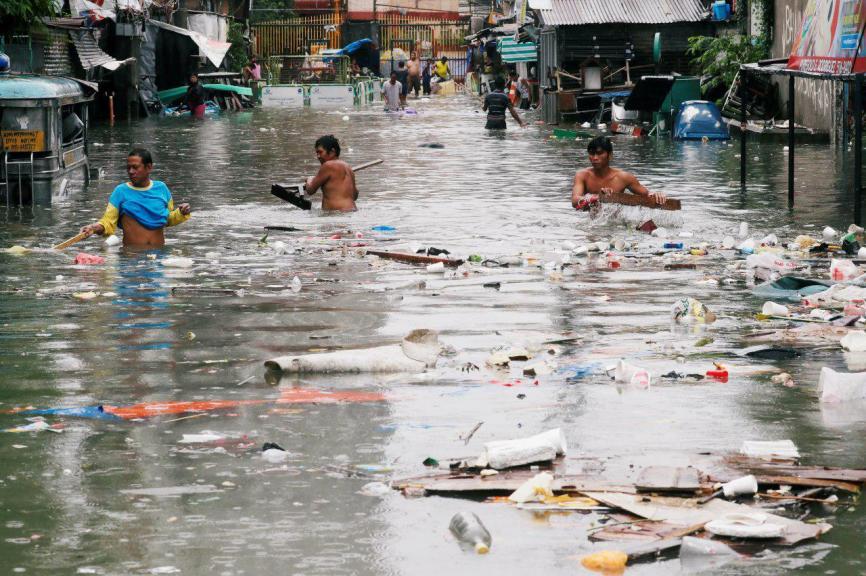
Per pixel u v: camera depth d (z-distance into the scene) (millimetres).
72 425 7477
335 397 8125
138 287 12289
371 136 37062
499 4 82938
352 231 16328
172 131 39906
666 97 36781
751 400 7961
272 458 6793
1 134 19578
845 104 29469
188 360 9188
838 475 6371
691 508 5957
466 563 5375
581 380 8516
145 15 49375
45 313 10961
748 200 19484
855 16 15148
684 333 10055
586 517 5902
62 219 17812
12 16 27344
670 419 7531
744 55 36625
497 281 12516
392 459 6793
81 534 5715
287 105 63812
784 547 5516
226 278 12812
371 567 5336
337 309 11117
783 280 12148
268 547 5555
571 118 44812
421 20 88125
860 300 11008
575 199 17328
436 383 8477
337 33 83688
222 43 56594
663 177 23422
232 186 22344
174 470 6609
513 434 7234
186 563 5379
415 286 12258
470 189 21625
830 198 19547
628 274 12984
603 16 43688
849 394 7973
